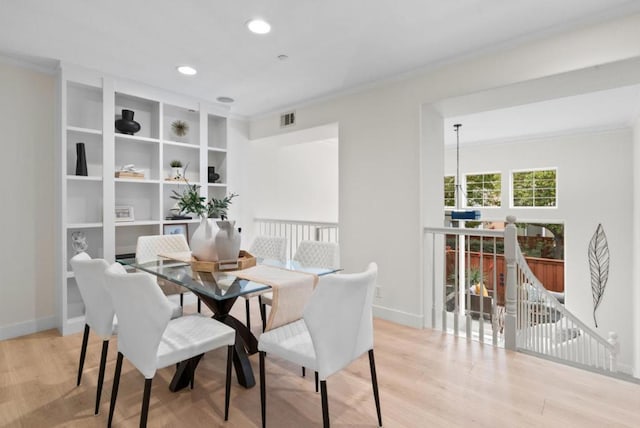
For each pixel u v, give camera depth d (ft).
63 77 9.58
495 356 8.31
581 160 17.90
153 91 11.59
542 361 8.03
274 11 7.02
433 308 10.27
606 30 7.17
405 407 6.19
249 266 7.80
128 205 11.82
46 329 9.98
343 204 12.09
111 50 8.82
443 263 11.07
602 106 13.71
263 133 15.02
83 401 6.35
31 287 9.75
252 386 6.90
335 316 4.87
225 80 10.93
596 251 17.40
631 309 16.39
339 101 12.20
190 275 7.05
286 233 16.02
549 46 7.86
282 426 5.65
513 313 8.66
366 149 11.40
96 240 10.93
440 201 11.39
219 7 6.87
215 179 13.82
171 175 12.82
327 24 7.55
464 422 5.75
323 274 7.14
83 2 6.68
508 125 16.76
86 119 10.71
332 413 6.02
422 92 10.02
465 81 9.17
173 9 6.94
